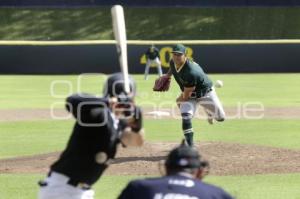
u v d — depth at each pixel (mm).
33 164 31797
